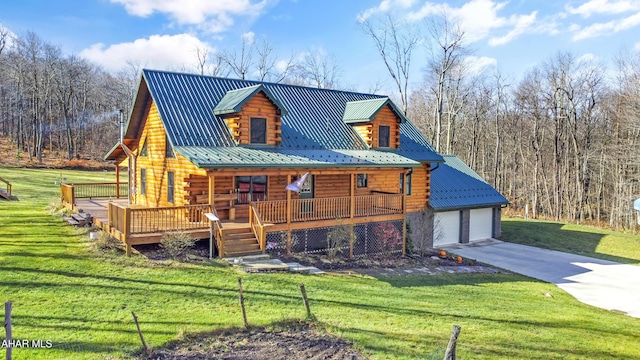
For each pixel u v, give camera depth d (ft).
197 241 50.39
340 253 57.72
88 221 55.42
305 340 27.94
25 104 186.91
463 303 41.06
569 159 135.95
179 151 47.70
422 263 60.64
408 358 26.40
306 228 53.83
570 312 42.55
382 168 60.70
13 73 181.88
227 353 25.54
